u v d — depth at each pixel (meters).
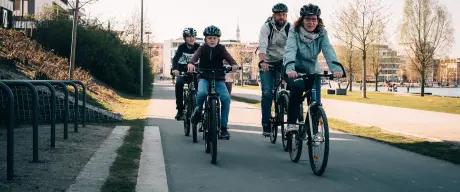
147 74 32.16
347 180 5.12
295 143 6.19
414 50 45.12
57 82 7.51
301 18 5.81
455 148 7.53
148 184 4.70
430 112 16.98
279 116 7.18
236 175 5.37
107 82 28.25
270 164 6.10
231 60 6.68
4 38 17.92
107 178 4.84
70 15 27.55
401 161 6.38
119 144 7.38
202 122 6.96
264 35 7.11
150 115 13.80
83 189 4.30
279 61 7.18
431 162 6.30
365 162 6.29
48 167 5.22
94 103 14.73
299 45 5.88
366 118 14.02
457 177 5.33
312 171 5.63
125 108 16.61
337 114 15.71
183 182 4.97
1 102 9.75
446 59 46.25
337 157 6.71
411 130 10.45
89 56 26.00
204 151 7.18
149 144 7.62
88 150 6.59
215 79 6.69
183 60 8.86
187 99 8.66
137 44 41.72
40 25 25.59
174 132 9.65
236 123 11.97
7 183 4.39
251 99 26.30
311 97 5.61
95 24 28.03
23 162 5.46
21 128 8.95
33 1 47.09
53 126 6.57
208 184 4.89
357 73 58.84
